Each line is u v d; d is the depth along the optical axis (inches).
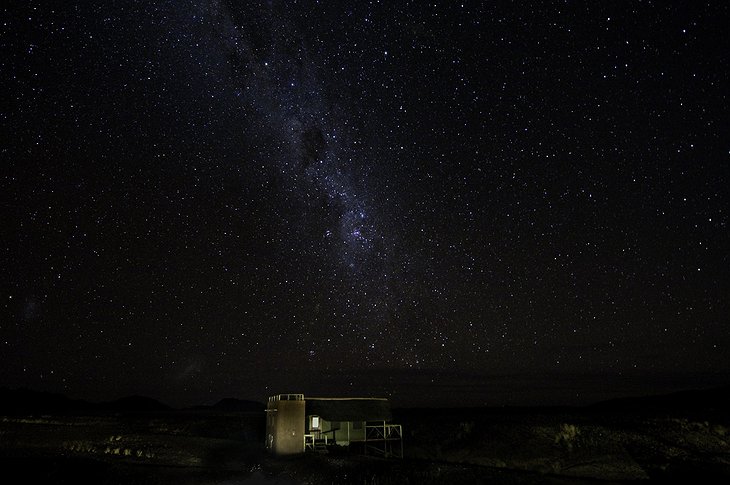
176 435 1900.8
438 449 1898.4
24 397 4284.0
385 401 1676.9
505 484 1204.5
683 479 1609.3
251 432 2062.0
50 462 1137.4
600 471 1692.9
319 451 1470.2
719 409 2869.1
